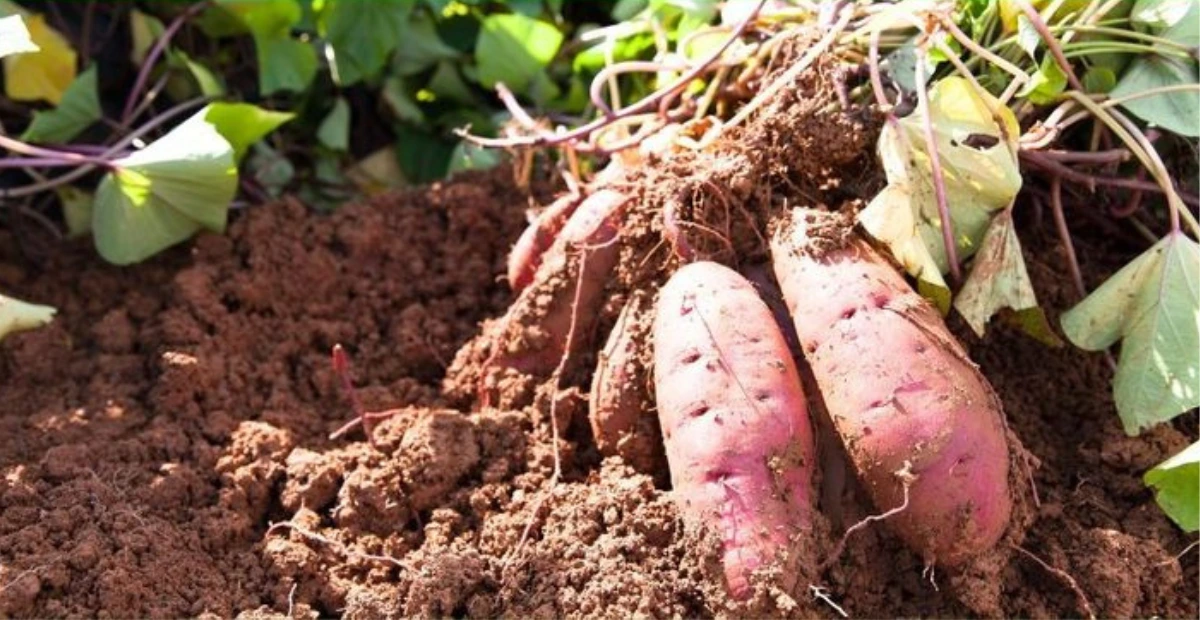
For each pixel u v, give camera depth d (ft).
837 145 3.34
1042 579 3.21
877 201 3.22
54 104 4.28
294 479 3.41
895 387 3.05
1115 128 3.39
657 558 3.15
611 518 3.20
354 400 3.48
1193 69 3.45
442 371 3.78
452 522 3.33
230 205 4.17
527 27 4.41
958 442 3.03
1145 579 3.24
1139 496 3.37
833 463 3.20
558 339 3.49
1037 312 3.34
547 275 3.49
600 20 4.72
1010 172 3.26
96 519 3.28
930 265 3.20
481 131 4.50
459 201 4.02
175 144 3.79
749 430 3.07
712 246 3.35
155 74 4.40
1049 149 3.50
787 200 3.35
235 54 4.58
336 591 3.24
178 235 3.94
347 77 4.42
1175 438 3.39
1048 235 3.67
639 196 3.44
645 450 3.31
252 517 3.41
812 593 3.07
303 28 4.53
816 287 3.17
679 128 3.56
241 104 3.92
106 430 3.56
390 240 4.03
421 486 3.35
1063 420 3.50
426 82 4.65
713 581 3.05
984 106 3.27
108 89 4.42
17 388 3.74
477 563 3.19
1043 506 3.29
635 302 3.37
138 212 3.88
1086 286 3.64
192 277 3.87
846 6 3.48
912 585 3.17
